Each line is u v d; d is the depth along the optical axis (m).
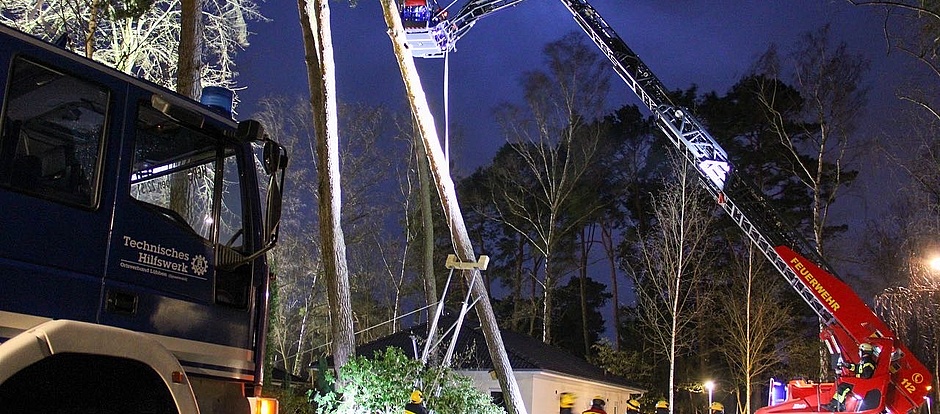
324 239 12.75
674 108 14.49
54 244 4.15
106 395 4.26
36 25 14.48
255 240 5.21
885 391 12.84
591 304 46.66
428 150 14.61
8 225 3.97
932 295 25.23
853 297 13.38
